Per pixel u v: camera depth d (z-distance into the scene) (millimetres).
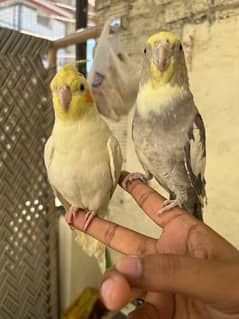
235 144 308
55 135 190
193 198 217
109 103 318
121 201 412
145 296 134
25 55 334
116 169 192
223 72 312
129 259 96
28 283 375
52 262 393
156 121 204
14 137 341
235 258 131
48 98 356
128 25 385
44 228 382
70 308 397
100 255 229
